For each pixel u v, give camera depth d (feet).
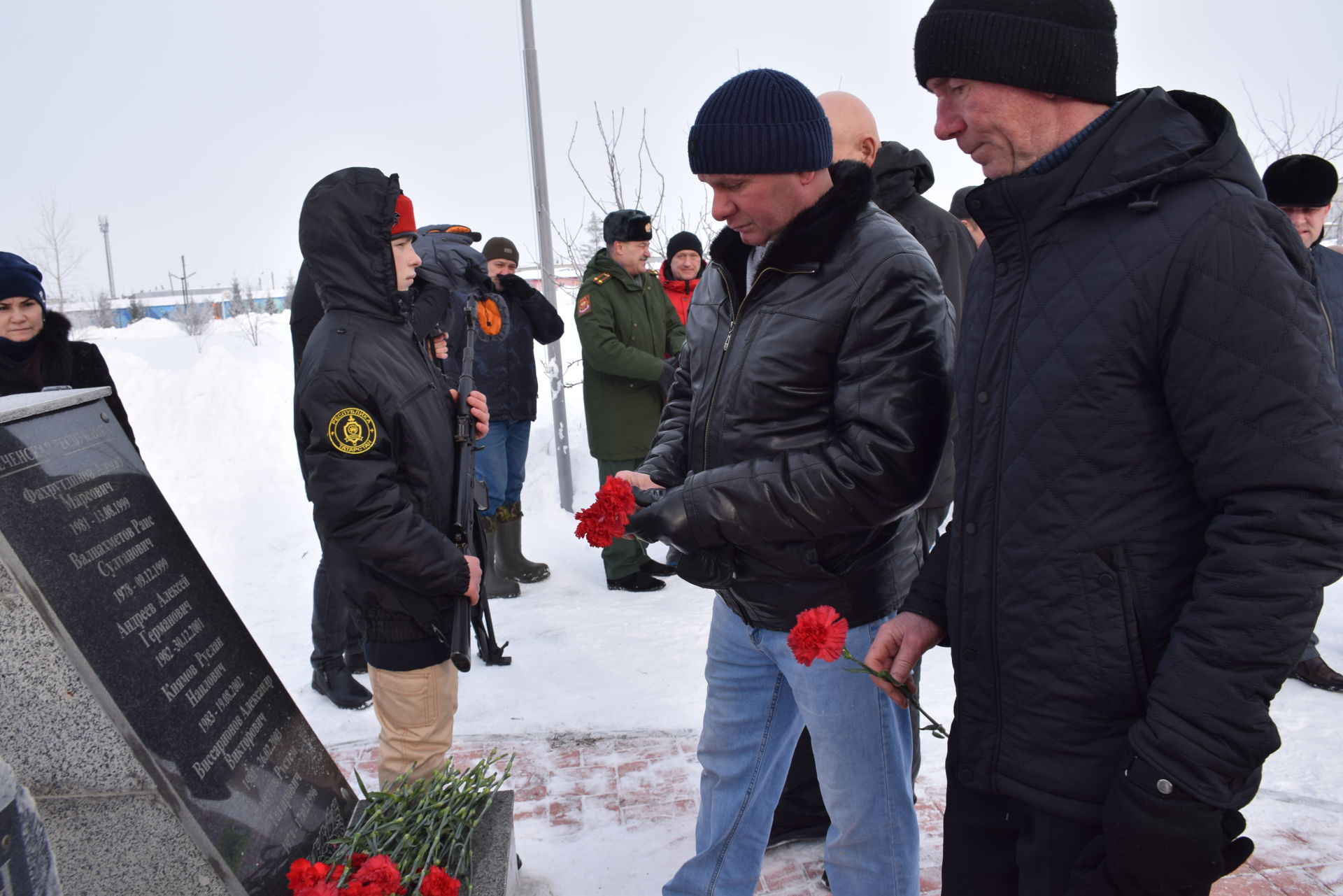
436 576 7.20
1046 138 4.67
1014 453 4.73
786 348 6.10
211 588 6.27
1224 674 3.97
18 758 4.75
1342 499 3.89
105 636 4.97
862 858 6.65
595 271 15.93
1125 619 4.47
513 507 16.55
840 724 6.44
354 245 7.38
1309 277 4.10
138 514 5.87
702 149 6.00
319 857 6.17
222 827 5.20
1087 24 4.47
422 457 7.58
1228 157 4.20
